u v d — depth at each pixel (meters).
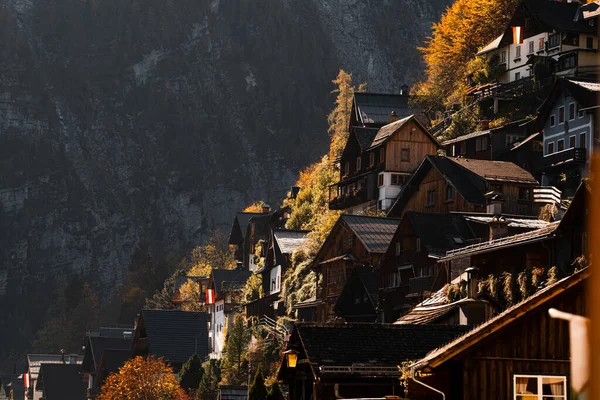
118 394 113.50
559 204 111.94
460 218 102.00
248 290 172.38
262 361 119.69
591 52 154.12
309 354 41.62
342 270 120.31
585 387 9.17
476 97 174.62
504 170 119.62
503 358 34.72
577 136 125.44
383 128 158.25
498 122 157.00
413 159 149.88
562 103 129.25
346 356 41.59
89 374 178.38
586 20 158.12
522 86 161.62
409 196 127.88
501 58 177.75
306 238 164.00
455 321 58.78
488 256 73.44
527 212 114.69
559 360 34.62
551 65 158.62
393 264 105.69
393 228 121.12
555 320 34.66
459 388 34.81
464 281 62.91
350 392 40.81
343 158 167.50
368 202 154.12
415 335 43.88
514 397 34.50
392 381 41.00
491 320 35.19
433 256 96.31
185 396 115.19
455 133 167.12
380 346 42.50
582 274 34.34
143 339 155.88
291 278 151.38
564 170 126.06
